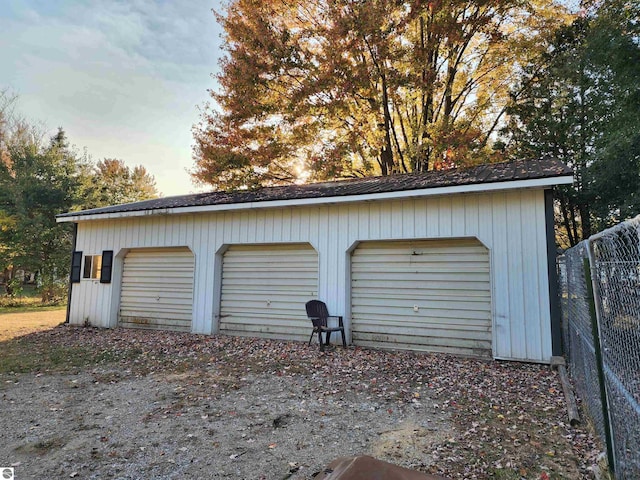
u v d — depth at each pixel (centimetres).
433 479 152
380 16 1077
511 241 648
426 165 1375
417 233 718
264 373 570
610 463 255
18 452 318
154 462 301
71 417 396
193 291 928
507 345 637
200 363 633
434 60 1362
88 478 276
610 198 1155
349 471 151
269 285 869
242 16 1241
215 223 916
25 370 589
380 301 761
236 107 1262
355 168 1490
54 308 1631
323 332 782
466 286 695
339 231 788
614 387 245
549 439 338
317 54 1180
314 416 400
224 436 351
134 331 952
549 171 626
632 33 1034
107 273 1038
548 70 1340
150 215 964
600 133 1173
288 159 1382
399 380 530
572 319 490
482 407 422
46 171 2020
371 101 1258
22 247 1805
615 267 232
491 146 1446
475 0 1182
